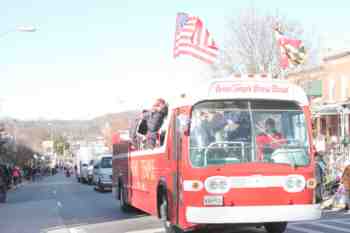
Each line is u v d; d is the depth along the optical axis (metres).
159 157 13.31
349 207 18.39
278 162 11.04
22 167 70.88
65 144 148.00
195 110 11.10
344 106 27.47
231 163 10.88
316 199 11.73
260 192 10.84
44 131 135.88
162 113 13.84
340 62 41.91
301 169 11.09
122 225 15.77
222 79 11.23
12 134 80.75
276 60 36.19
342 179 18.73
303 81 38.28
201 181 10.74
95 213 19.61
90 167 46.06
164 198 12.81
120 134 21.00
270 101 11.30
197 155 10.91
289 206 10.93
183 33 20.98
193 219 10.72
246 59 36.94
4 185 27.56
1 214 20.48
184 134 11.03
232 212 10.70
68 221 17.34
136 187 16.88
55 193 33.78
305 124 11.40
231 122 11.09
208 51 21.02
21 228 15.91
